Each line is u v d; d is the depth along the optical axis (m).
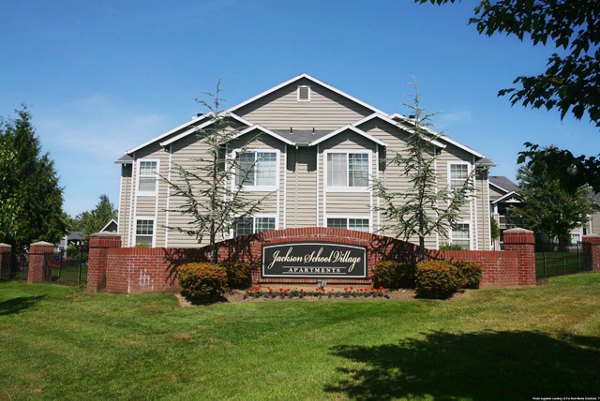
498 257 15.73
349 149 20.58
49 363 8.62
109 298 14.35
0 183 14.56
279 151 20.67
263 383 7.02
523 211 38.97
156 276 15.17
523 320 10.51
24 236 27.52
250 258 15.48
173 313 12.34
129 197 24.94
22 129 29.70
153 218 23.36
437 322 10.60
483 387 6.36
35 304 14.20
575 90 4.88
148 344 9.62
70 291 16.25
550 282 16.53
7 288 18.16
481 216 22.72
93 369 8.23
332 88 25.03
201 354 8.84
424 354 8.04
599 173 4.82
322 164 20.47
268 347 9.10
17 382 7.68
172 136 23.97
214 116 15.91
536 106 5.43
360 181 20.44
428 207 15.52
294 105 25.12
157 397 6.82
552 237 38.88
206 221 15.32
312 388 6.69
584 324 9.90
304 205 20.92
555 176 4.95
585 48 5.24
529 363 7.34
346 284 15.33
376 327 10.30
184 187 20.72
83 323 11.59
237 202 15.96
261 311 12.31
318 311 12.18
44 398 6.98
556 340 8.71
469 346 8.43
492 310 11.74
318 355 8.33
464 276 14.86
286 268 15.40
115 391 7.16
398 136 21.27
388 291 14.45
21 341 10.18
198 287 13.38
